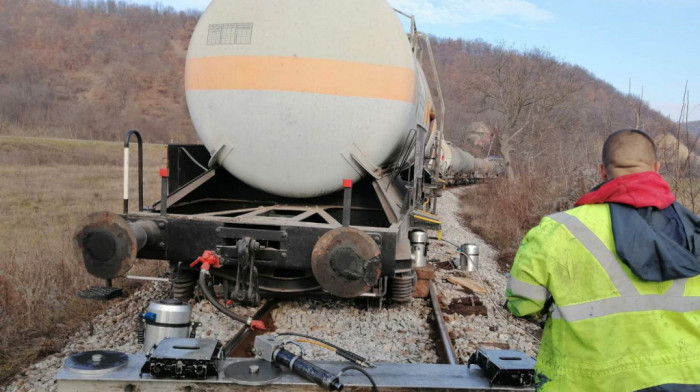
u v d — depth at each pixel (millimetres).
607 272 2045
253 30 5531
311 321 5812
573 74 39812
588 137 16156
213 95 5680
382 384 2859
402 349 5137
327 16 5508
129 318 5660
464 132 71312
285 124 5578
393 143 5855
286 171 5828
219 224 5238
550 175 16594
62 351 4770
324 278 4766
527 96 38844
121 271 4617
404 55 5703
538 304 2168
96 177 26047
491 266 10391
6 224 12133
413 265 7004
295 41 5477
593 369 2051
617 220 2043
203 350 2865
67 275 6930
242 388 2797
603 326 2043
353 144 5660
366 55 5539
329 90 5500
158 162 39531
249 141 5711
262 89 5523
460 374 3070
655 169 2242
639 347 2025
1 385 4094
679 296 2033
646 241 1939
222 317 5703
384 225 6773
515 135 39844
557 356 2176
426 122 8594
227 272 5934
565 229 2113
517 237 12953
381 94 5594
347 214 4938
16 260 7047
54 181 23250
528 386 2910
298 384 2814
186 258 5285
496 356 3049
